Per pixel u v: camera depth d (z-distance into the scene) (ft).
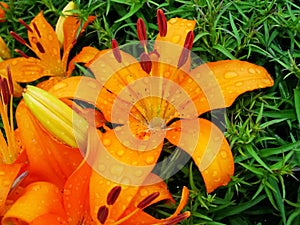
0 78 1.18
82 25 1.32
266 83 1.12
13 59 1.32
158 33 1.26
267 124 1.16
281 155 1.18
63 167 1.17
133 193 1.07
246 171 1.17
